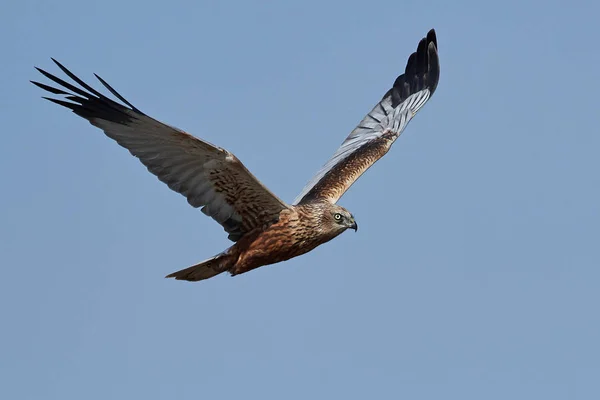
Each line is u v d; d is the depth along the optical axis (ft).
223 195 45.93
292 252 48.06
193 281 47.93
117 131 43.06
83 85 42.19
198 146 43.09
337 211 48.34
